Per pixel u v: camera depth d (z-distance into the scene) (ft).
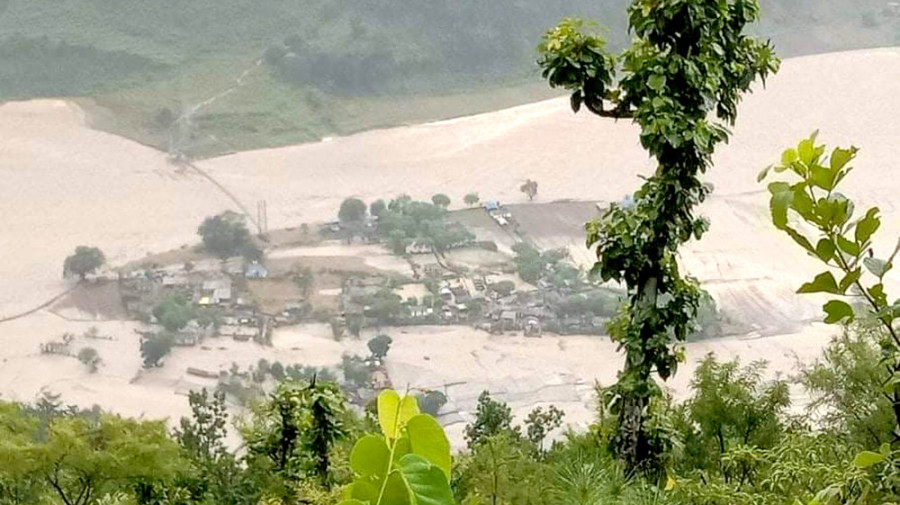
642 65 33.32
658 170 35.14
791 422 31.89
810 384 28.45
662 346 36.17
